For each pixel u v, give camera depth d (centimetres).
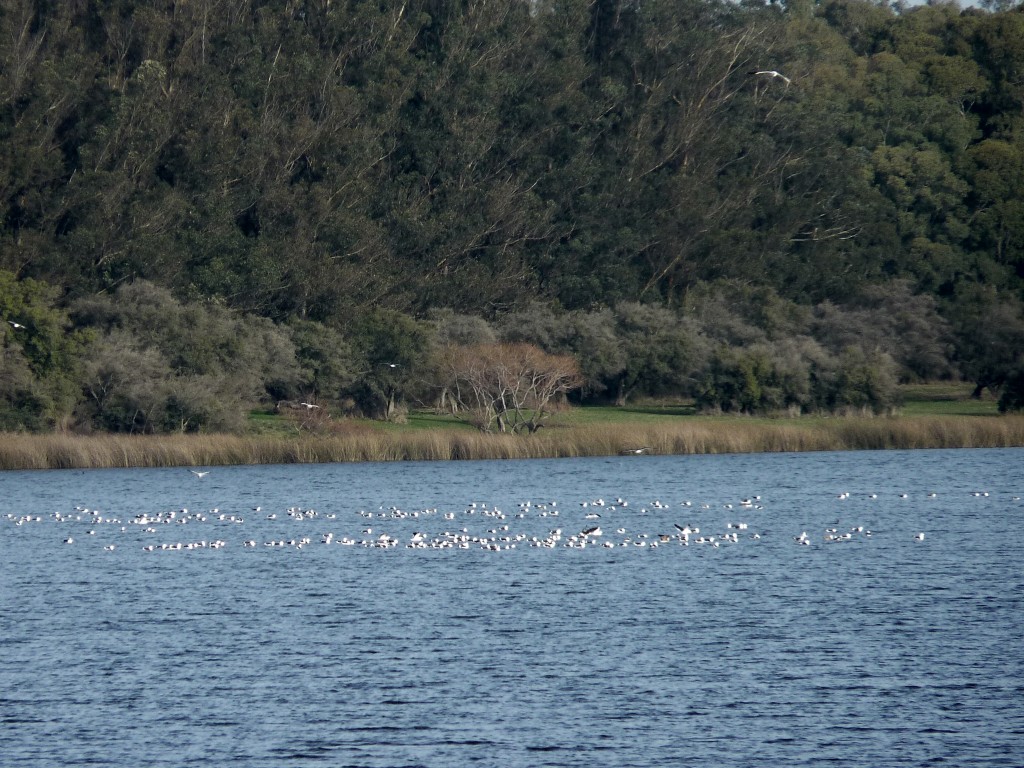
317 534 5047
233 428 9394
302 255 11712
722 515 5550
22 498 6644
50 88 11838
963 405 11794
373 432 9081
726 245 13612
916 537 4781
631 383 11731
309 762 2348
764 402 11025
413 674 2856
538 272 13438
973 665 2908
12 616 3462
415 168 13550
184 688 2767
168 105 12412
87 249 11181
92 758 2370
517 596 3669
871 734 2472
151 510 6034
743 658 2972
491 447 8519
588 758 2361
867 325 12494
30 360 9256
